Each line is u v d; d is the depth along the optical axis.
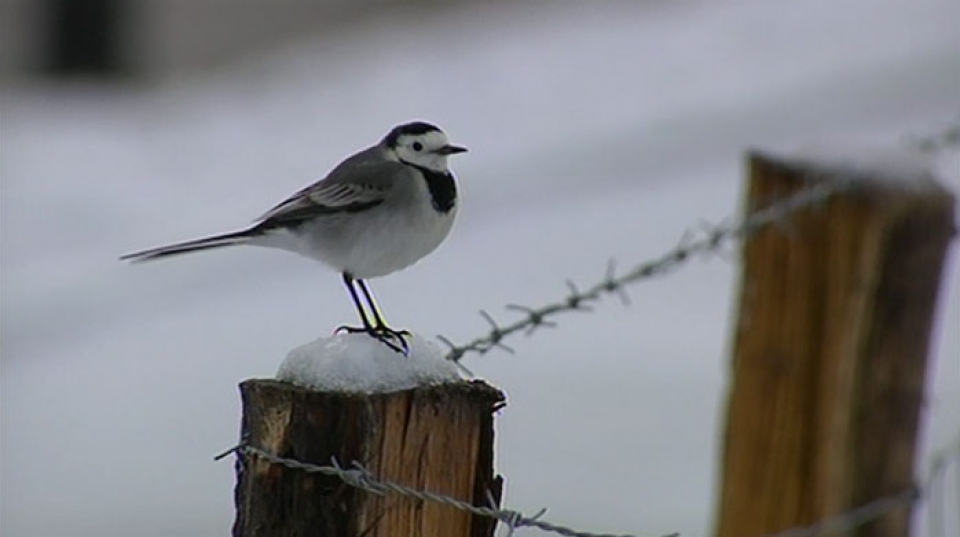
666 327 15.21
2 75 30.17
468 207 18.83
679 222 18.16
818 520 5.61
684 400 13.23
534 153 20.75
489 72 25.14
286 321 15.89
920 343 5.54
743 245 5.79
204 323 15.84
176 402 13.92
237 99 26.08
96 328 15.66
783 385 5.68
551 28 26.95
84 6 30.02
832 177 5.54
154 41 30.19
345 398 4.80
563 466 11.61
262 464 4.87
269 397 4.85
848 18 24.39
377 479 4.80
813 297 5.61
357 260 7.25
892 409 5.55
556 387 13.47
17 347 15.36
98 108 26.36
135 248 18.95
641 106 22.30
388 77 25.86
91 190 21.58
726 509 5.84
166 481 12.11
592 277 16.72
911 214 5.48
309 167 22.61
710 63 23.58
